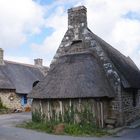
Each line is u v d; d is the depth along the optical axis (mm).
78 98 14148
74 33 17266
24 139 11141
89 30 17594
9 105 26094
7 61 31422
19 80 29172
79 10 17266
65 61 16609
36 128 14227
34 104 15977
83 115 14008
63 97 14172
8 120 18453
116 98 15227
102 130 13742
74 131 12992
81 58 16172
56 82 15336
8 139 11117
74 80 14719
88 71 15047
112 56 17625
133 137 11992
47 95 14797
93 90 13844
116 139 11461
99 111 14195
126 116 16203
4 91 25750
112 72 15523
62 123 13984
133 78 18125
